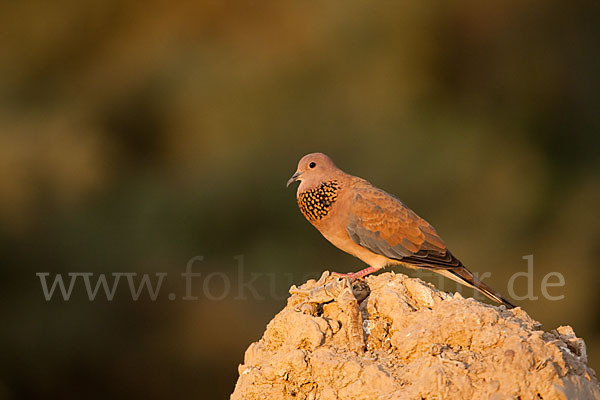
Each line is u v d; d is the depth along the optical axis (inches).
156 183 690.8
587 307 712.4
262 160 689.6
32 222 670.5
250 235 680.4
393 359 257.1
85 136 688.4
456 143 718.5
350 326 264.1
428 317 257.1
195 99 700.0
